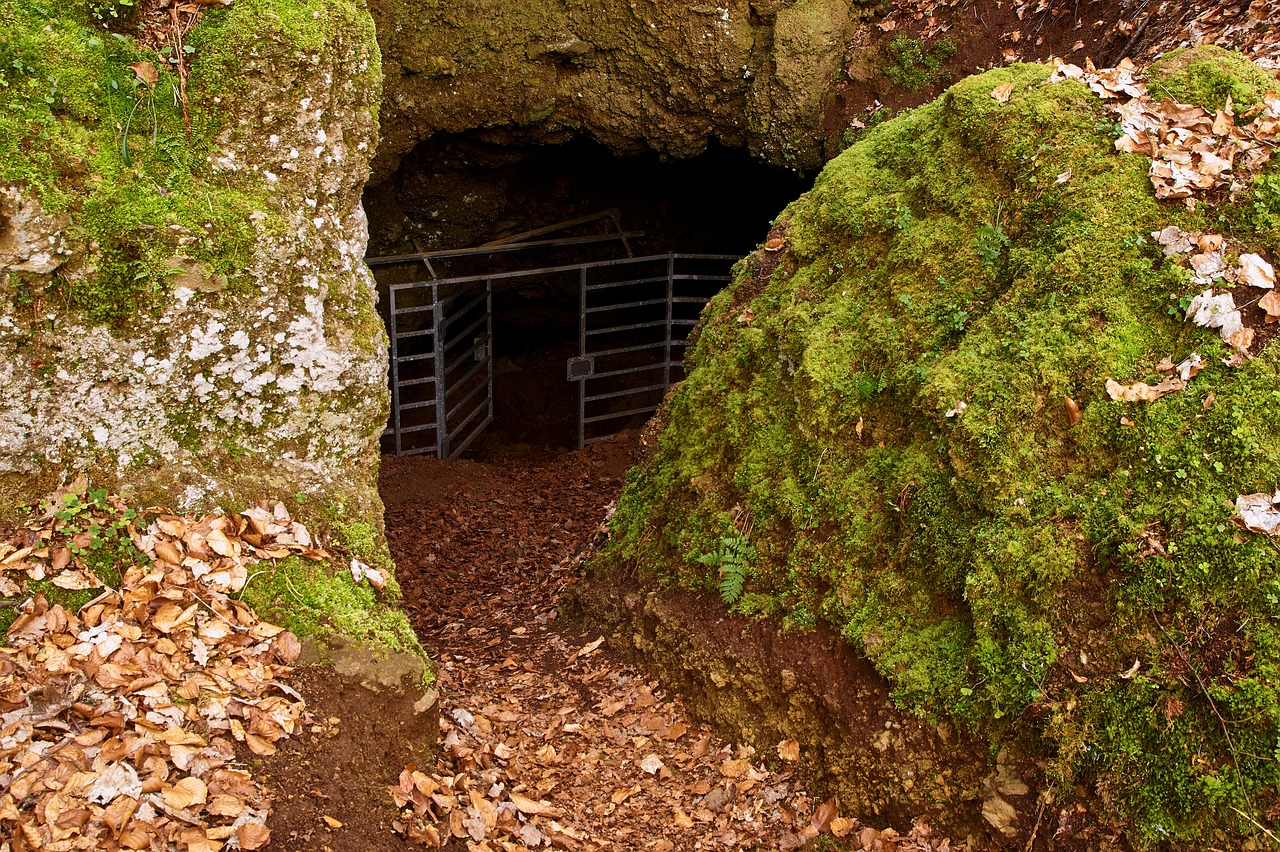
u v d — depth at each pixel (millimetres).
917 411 5105
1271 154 4816
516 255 12383
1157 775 3906
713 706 5426
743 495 5734
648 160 10914
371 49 4992
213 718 3846
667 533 6137
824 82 9133
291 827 3648
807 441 5492
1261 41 6160
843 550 5133
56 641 3875
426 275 11781
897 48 8867
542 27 9242
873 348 5465
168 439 4602
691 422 6324
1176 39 6879
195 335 4535
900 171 6000
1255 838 3695
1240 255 4578
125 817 3334
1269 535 3975
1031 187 5234
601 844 4566
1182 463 4250
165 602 4160
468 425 13414
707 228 12352
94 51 4340
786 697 5102
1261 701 3777
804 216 6289
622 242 12438
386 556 5180
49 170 4172
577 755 5250
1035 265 5004
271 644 4270
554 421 13695
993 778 4312
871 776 4664
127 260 4344
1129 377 4531
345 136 4934
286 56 4566
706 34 9203
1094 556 4305
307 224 4785
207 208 4480
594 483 11180
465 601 8219
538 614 7176
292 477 4883
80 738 3531
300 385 4855
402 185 10867
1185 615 4027
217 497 4625
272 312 4691
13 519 4238
